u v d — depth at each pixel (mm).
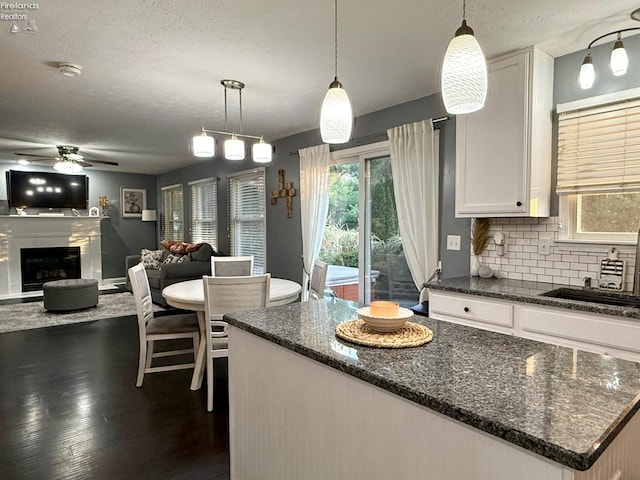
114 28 2209
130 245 8492
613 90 2371
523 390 961
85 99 3443
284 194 4934
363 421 1123
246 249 5816
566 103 2533
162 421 2510
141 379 3037
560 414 837
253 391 1574
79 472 1982
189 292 3146
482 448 852
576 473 715
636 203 2371
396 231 3686
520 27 2213
